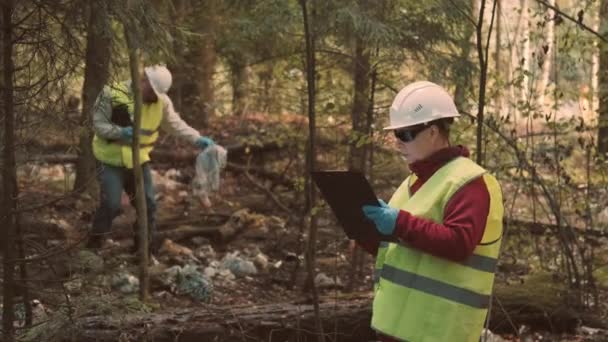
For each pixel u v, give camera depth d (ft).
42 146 13.30
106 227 21.06
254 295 22.15
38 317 13.91
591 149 21.24
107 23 12.28
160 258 23.97
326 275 23.93
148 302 19.52
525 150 19.48
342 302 17.63
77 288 13.34
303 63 23.82
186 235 26.45
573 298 18.56
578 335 17.85
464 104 20.88
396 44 19.70
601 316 18.53
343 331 16.99
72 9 11.98
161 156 34.63
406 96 11.34
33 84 12.09
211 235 26.73
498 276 21.38
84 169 21.01
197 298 21.13
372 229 10.85
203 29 25.70
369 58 21.86
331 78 23.94
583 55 18.61
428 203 10.94
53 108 12.25
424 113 11.18
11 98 11.81
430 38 20.59
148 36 13.96
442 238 10.54
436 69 20.54
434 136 11.24
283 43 24.22
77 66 12.21
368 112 21.50
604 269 21.06
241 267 23.72
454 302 10.99
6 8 11.60
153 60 15.12
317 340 16.81
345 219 11.09
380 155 24.41
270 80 28.07
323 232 27.30
